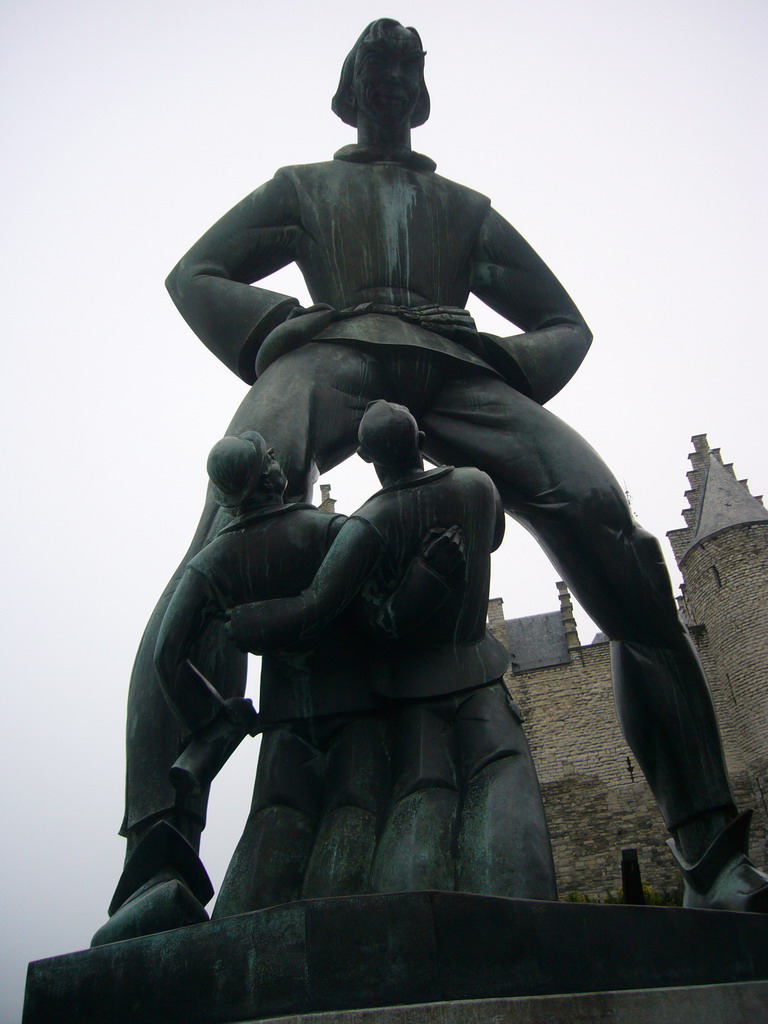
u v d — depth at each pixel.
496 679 2.73
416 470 2.71
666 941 2.25
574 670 33.88
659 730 3.33
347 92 4.02
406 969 1.88
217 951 2.00
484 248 3.87
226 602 2.59
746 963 2.38
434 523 2.59
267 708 2.71
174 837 2.45
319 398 3.28
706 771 3.27
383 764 2.63
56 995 2.18
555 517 3.34
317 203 3.71
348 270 3.64
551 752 32.69
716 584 34.00
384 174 3.78
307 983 1.86
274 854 2.49
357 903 1.93
